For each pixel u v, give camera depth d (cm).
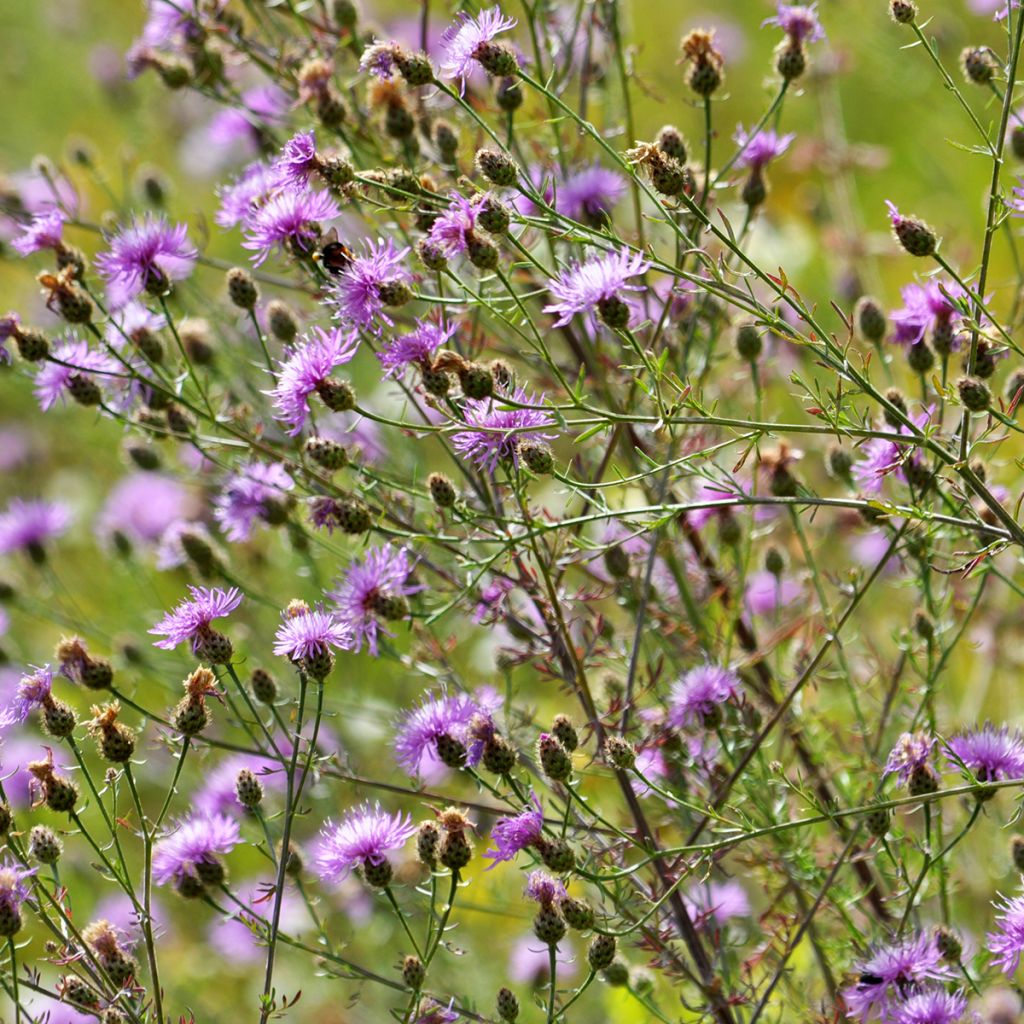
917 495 712
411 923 912
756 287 1240
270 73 900
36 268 1005
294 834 989
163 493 1245
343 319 636
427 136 845
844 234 1212
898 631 868
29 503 1185
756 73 1644
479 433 616
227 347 943
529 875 612
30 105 1811
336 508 696
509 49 612
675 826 771
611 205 808
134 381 777
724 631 825
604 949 588
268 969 599
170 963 1005
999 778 642
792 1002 726
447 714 650
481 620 746
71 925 594
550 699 1041
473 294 618
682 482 829
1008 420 582
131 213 890
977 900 861
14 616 1227
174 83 916
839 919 753
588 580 895
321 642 604
